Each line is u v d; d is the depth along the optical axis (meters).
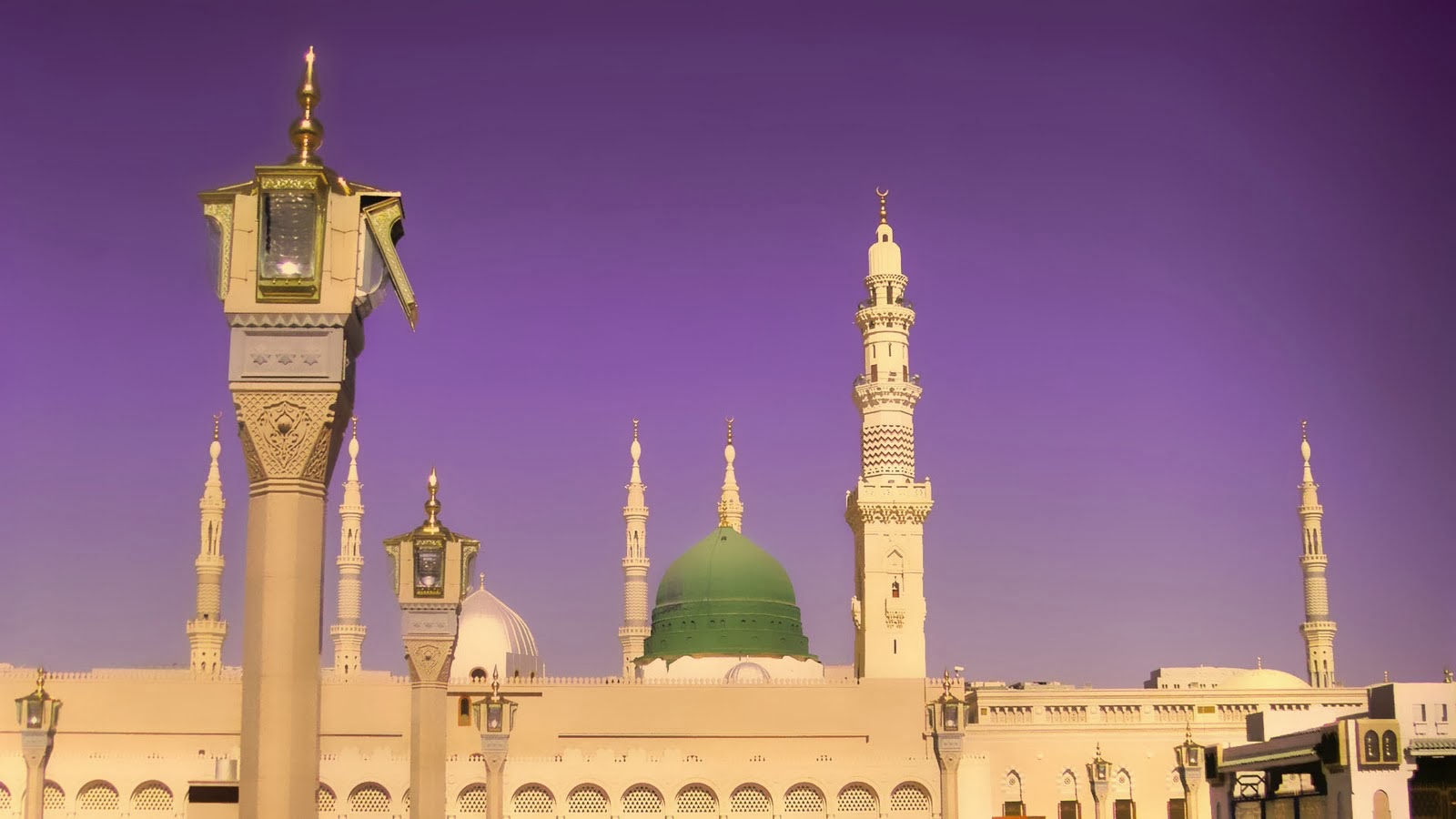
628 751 111.56
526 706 113.88
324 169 25.67
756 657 126.50
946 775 94.88
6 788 107.31
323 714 111.50
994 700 122.50
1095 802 115.69
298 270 25.47
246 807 25.06
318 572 25.94
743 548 134.25
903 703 115.31
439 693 55.72
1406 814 70.19
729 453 150.00
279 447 25.66
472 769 110.06
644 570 150.38
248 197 26.03
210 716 111.31
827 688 115.62
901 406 124.44
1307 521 146.62
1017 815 119.56
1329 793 72.94
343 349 25.84
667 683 115.06
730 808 111.31
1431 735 71.44
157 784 108.25
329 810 107.50
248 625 25.64
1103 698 122.81
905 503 120.94
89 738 110.75
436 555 55.94
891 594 120.19
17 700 84.75
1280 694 123.44
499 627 127.50
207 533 140.75
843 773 112.00
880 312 125.81
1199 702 123.25
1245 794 88.31
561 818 109.75
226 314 25.66
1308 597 145.88
